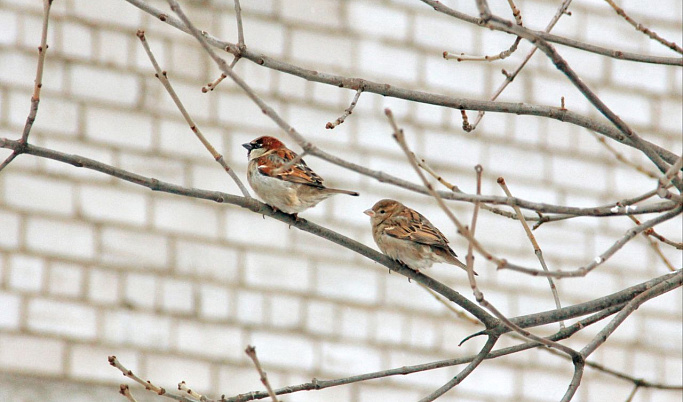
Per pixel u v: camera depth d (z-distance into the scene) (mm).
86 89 12484
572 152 14383
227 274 12586
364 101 13555
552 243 13875
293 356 12555
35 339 11656
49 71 12352
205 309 12398
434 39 14109
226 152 12906
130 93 12656
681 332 14172
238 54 7680
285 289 12742
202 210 12711
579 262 13953
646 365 13898
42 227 11992
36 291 11805
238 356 12383
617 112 14797
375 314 12969
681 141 15039
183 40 13016
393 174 13445
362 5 13891
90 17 12656
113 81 12633
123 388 7074
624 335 13953
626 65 14992
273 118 6367
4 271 11711
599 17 14953
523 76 14391
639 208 6797
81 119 12383
